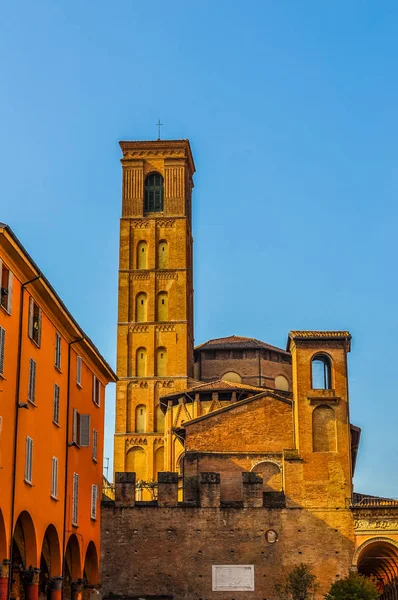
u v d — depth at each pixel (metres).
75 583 61.22
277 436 84.00
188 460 82.94
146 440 118.31
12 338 46.19
